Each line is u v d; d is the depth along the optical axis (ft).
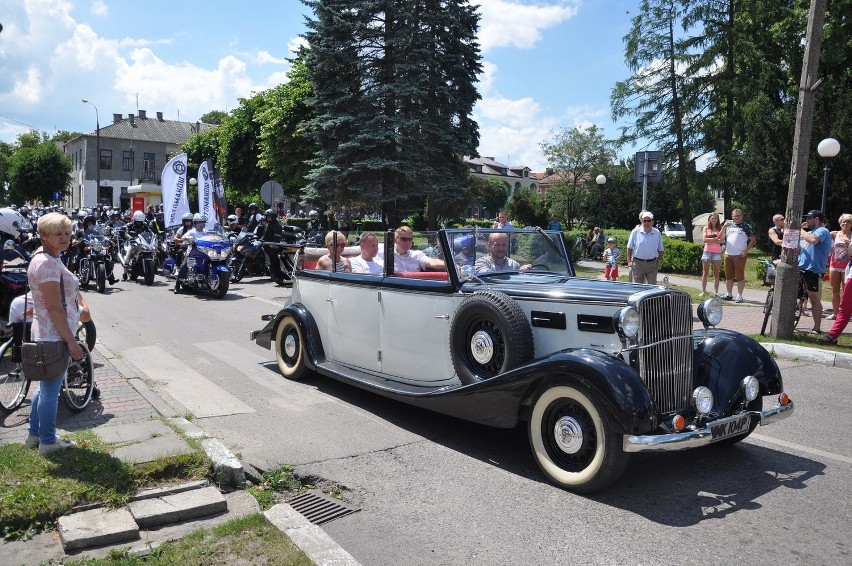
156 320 35.04
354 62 66.44
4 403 17.88
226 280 43.34
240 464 14.32
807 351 27.76
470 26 69.05
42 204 217.77
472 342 16.39
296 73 103.19
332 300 21.85
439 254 17.92
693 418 14.83
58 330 14.25
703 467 15.79
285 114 102.12
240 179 141.79
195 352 27.40
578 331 15.07
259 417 18.95
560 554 11.51
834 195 78.48
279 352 24.04
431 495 13.98
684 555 11.49
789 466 15.88
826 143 46.88
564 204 151.33
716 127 99.96
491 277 18.21
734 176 89.45
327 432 17.81
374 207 68.95
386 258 19.65
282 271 50.55
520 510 13.28
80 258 47.83
